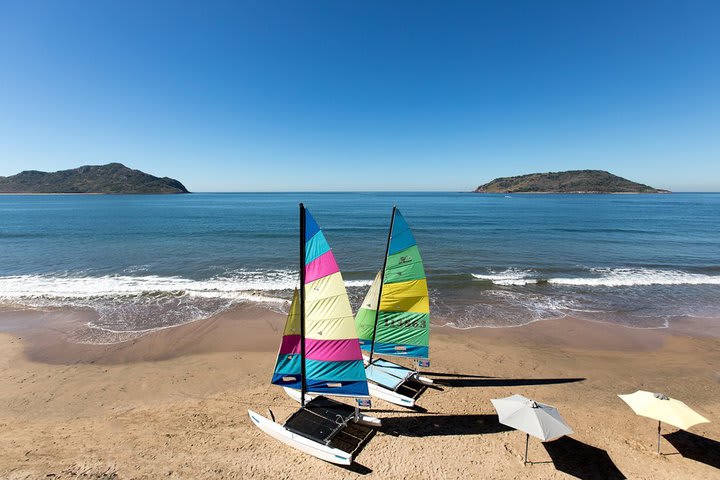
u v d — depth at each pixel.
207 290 25.69
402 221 12.84
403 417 11.78
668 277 29.88
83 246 42.69
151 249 41.38
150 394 13.09
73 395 12.95
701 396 13.21
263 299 23.78
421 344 13.52
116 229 58.81
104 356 15.95
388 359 15.82
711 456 10.10
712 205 137.00
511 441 10.68
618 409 12.38
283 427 10.48
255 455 10.06
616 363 15.72
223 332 18.67
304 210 10.45
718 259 36.88
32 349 16.50
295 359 11.38
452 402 12.66
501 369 15.14
